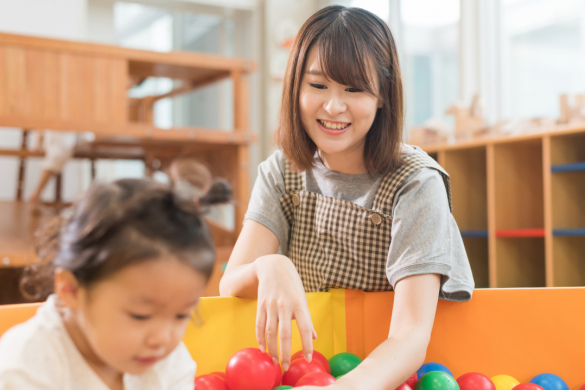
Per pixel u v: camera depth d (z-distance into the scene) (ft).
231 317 3.57
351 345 3.83
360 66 3.42
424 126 11.10
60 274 2.23
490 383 3.54
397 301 3.33
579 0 12.02
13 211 11.19
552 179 8.96
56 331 2.32
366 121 3.53
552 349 3.89
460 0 14.11
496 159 9.80
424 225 3.43
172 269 2.15
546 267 9.41
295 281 3.10
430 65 15.26
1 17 14.78
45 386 2.23
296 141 3.80
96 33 16.71
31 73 8.36
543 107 12.84
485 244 10.88
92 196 2.27
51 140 11.43
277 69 17.47
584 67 11.97
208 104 18.72
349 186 3.82
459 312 3.80
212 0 17.19
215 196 2.48
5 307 3.10
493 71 13.74
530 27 13.05
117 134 8.78
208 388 3.22
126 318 2.14
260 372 3.26
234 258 3.87
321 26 3.56
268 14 17.48
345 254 3.83
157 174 11.68
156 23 17.99
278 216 4.03
